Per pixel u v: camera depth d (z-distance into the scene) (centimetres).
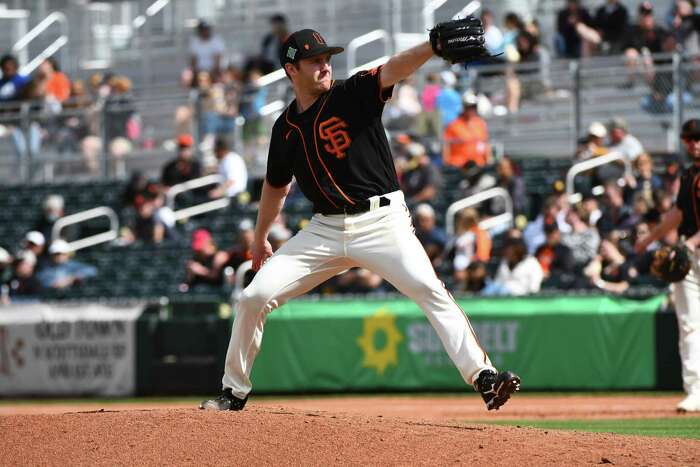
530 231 6066
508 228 6197
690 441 2302
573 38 7344
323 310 5334
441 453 2170
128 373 5644
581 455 2161
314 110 2462
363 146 2448
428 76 7350
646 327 4984
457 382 5150
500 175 6338
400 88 7538
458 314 2477
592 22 7288
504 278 5516
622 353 5003
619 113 6988
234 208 7250
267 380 5344
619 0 7694
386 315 5253
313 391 5316
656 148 6900
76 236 7925
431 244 5862
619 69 6794
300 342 5338
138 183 7456
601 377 5022
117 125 8444
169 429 2314
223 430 2300
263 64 8469
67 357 5766
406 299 5256
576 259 5666
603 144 6469
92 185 8194
